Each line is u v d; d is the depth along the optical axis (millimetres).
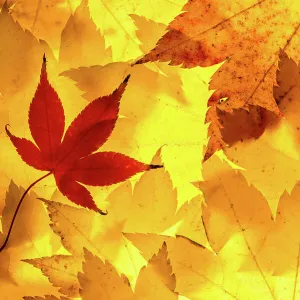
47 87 381
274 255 365
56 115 381
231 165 373
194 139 385
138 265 379
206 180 366
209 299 369
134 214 378
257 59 374
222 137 367
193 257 371
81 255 378
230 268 368
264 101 374
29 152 385
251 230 365
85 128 380
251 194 364
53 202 378
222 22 374
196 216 379
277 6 372
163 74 385
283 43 373
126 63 385
